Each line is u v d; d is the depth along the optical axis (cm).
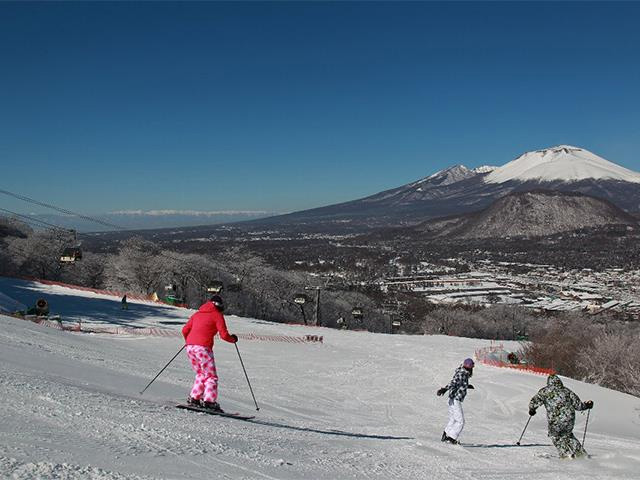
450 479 670
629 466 840
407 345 4778
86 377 1001
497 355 4128
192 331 837
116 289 8050
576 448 911
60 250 7981
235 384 1733
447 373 2827
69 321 4303
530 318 10388
